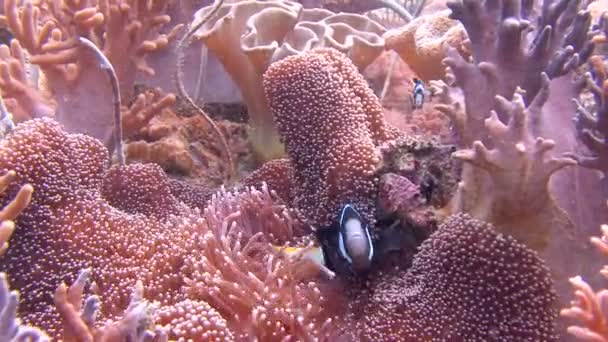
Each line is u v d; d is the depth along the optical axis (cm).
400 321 55
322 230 59
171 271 60
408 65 103
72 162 63
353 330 56
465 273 54
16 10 76
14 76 77
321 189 64
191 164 88
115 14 78
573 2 61
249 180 75
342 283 59
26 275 57
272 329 55
